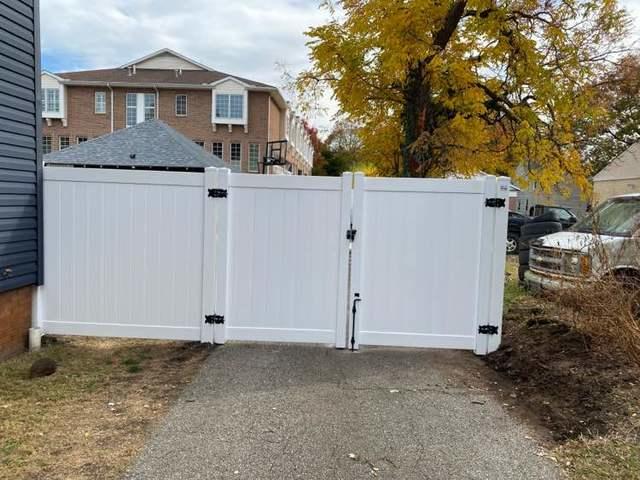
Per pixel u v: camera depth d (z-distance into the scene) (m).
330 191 4.80
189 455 2.89
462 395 3.91
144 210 4.89
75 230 4.93
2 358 4.55
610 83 10.14
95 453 2.88
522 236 9.03
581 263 5.52
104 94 29.44
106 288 4.96
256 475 2.71
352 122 10.79
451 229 4.79
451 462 2.89
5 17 4.33
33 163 4.78
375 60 8.84
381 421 3.41
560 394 3.77
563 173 9.66
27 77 4.67
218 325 4.95
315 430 3.26
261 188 4.83
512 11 8.48
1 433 3.11
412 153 8.80
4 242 4.40
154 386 3.97
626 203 6.87
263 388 3.96
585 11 8.80
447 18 8.04
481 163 9.35
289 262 4.88
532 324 5.51
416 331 4.88
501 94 9.16
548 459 2.92
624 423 3.19
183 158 14.78
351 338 4.91
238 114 29.17
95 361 4.60
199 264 4.91
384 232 4.81
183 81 29.84
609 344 4.29
